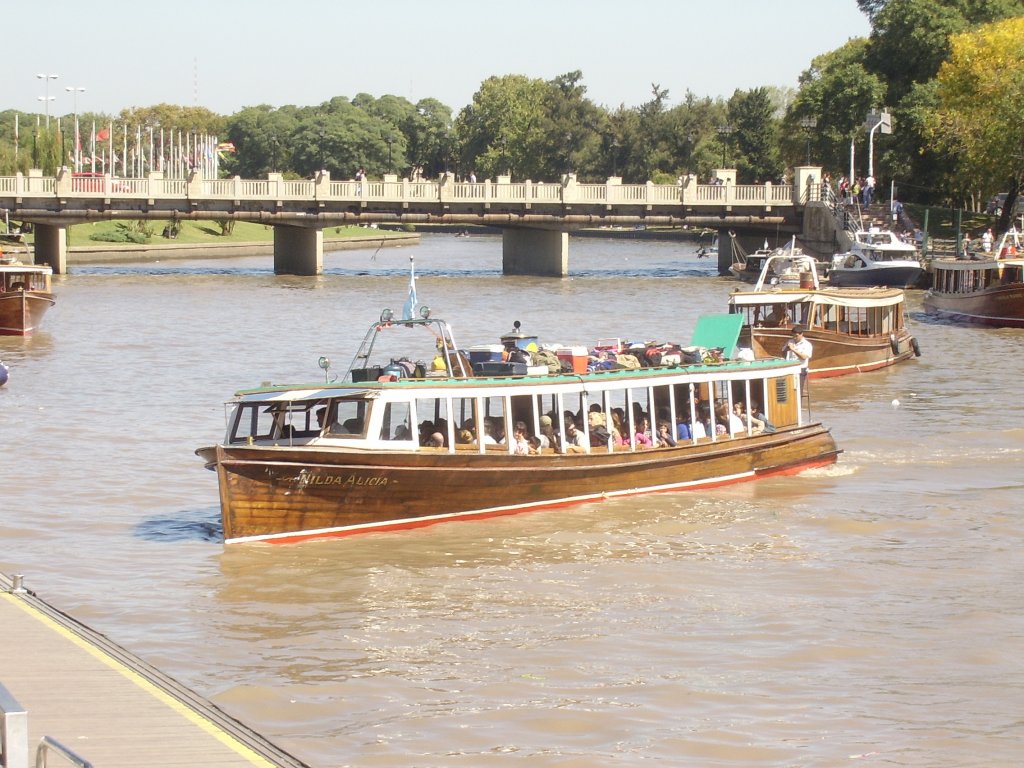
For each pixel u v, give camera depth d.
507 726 27.86
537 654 32.12
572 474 45.62
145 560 39.25
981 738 27.31
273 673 30.80
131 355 85.25
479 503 43.97
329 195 154.00
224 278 151.75
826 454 52.94
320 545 41.03
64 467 51.19
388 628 33.88
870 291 85.19
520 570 38.94
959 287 112.69
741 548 41.47
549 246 161.00
